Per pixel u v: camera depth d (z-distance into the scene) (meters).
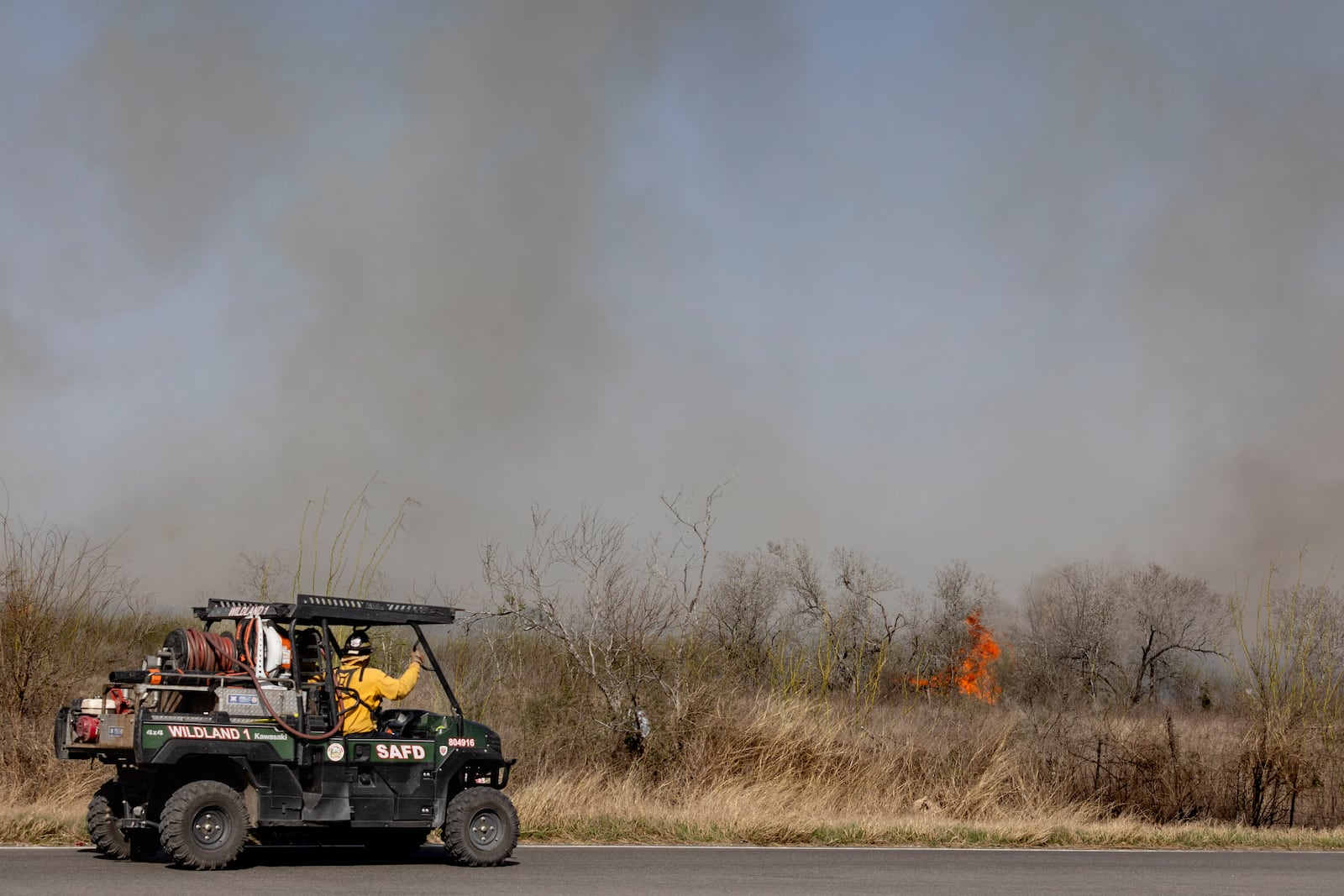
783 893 23.23
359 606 25.73
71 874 22.12
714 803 37.12
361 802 24.81
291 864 24.94
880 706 50.31
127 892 20.25
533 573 43.84
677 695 42.41
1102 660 83.88
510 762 26.73
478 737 26.41
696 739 41.81
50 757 34.09
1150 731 48.72
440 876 23.89
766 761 42.19
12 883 20.98
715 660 44.53
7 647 35.72
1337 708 46.91
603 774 40.03
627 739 41.94
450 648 45.78
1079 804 43.81
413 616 26.45
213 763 24.47
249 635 25.06
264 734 24.00
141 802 24.55
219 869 23.14
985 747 45.38
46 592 37.25
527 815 32.94
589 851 28.88
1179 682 81.38
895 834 34.88
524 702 42.91
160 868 23.23
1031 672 77.31
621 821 33.12
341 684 25.83
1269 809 45.19
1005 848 33.88
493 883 23.05
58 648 37.25
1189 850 35.34
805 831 33.47
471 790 26.02
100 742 23.48
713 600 45.38
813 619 53.91
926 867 28.52
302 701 24.72
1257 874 29.38
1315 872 30.38
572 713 42.16
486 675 44.69
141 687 23.66
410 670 26.38
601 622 43.16
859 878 26.06
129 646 41.53
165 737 23.16
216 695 24.44
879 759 43.84
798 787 41.56
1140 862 31.38
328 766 24.61
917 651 65.19
